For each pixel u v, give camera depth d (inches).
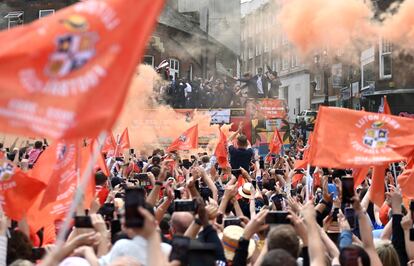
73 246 455.8
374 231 743.1
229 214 724.0
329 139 688.4
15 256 500.7
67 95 378.0
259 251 605.3
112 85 378.9
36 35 384.8
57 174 637.9
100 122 371.6
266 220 520.1
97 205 669.9
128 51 383.9
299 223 514.0
